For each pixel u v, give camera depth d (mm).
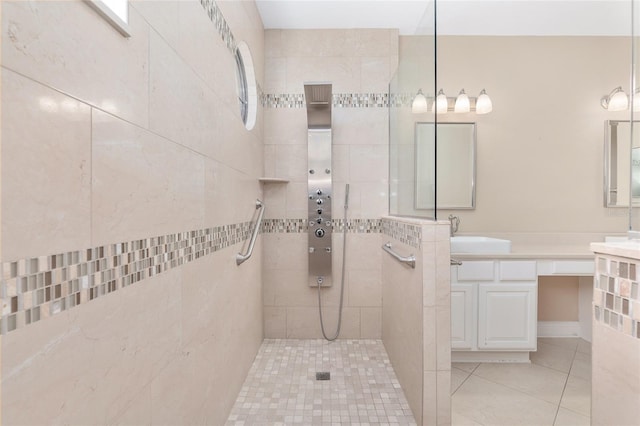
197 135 1197
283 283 2582
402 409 1677
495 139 2627
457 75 2641
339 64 2553
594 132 2605
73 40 596
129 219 777
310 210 2527
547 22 2490
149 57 866
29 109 506
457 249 2268
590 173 2607
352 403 1726
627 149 2580
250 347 2094
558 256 2141
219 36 1439
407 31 2594
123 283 754
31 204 512
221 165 1471
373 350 2371
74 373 606
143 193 838
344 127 2561
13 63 478
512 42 2623
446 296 1471
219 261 1450
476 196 2637
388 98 2547
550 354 2338
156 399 908
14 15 479
